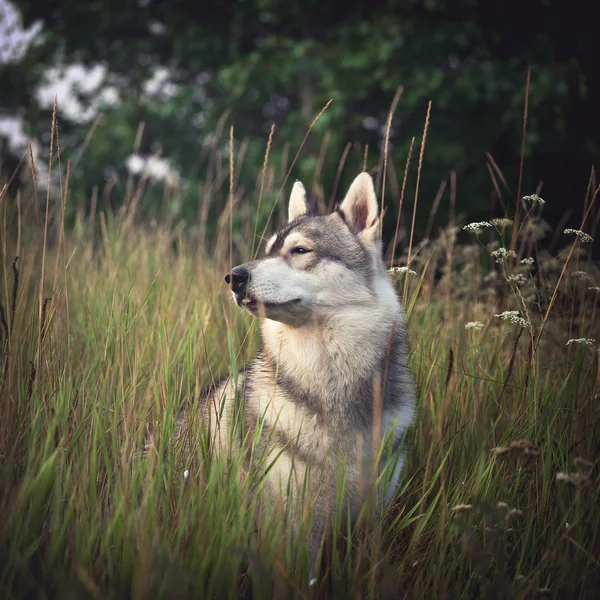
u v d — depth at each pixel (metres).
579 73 10.27
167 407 2.91
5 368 2.91
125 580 2.33
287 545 2.49
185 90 13.12
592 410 3.39
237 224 10.13
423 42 11.11
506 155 11.11
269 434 2.92
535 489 3.20
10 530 2.31
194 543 2.38
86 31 14.49
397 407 3.24
